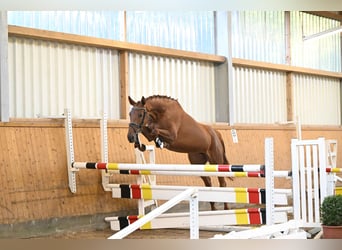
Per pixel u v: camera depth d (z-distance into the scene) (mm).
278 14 10852
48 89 6598
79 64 6984
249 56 10062
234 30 9789
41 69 6531
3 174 5500
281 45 10898
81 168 6016
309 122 11602
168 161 7445
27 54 6398
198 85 8781
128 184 6211
